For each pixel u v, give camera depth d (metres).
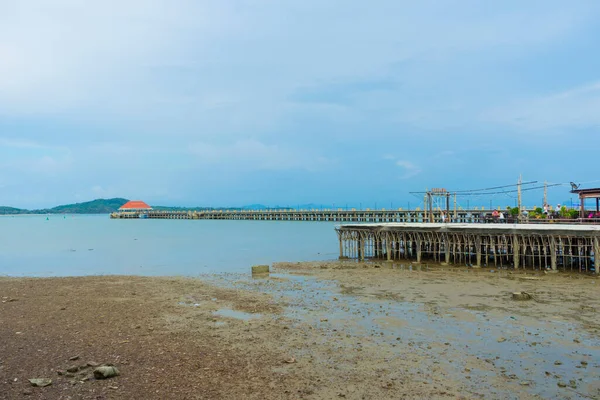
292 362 12.82
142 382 11.09
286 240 71.12
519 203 46.84
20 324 17.05
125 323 17.36
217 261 42.75
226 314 18.97
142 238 78.62
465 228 34.31
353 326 16.77
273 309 19.84
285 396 10.51
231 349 14.05
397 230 39.00
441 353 13.61
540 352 13.61
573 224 35.84
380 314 18.64
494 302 20.70
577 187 39.88
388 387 11.09
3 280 29.95
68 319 17.97
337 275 30.61
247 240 71.50
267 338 15.28
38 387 10.52
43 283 28.19
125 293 24.20
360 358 13.20
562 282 26.05
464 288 24.47
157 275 33.19
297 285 26.62
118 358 12.93
